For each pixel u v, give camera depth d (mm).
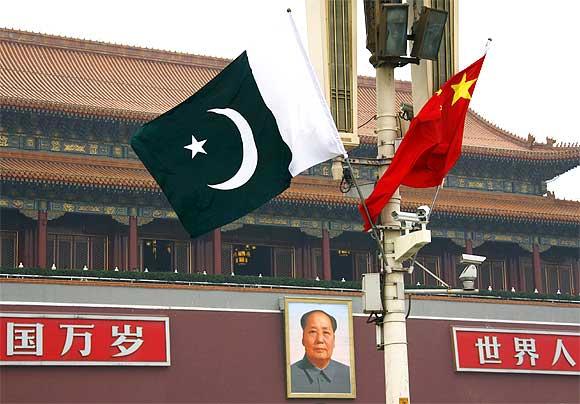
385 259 27516
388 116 27828
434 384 70125
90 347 61125
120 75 80625
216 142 28094
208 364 64062
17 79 76125
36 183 67750
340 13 28984
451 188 83500
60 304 61375
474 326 72500
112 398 61250
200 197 27953
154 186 69812
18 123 71438
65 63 79688
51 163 71125
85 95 76125
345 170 27344
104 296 62625
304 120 27344
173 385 62938
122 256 72000
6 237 69750
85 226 71625
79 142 73062
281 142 27656
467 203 81625
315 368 66312
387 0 27875
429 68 29672
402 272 27531
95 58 81375
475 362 71688
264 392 65125
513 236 82500
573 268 86812
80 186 68625
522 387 73375
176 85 81688
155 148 28234
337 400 66688
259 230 76500
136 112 72375
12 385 59188
